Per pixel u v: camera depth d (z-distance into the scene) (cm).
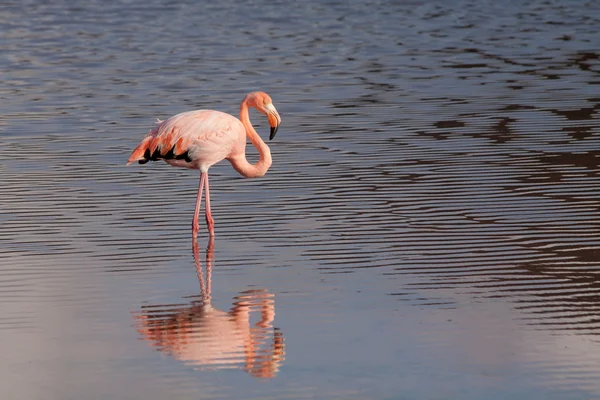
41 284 1112
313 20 3612
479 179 1547
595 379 857
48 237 1289
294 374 879
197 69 2641
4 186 1537
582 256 1184
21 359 912
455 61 2738
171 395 840
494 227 1305
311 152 1748
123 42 3134
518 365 888
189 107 2145
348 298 1062
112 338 961
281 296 1073
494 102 2161
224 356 920
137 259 1204
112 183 1560
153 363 904
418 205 1414
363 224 1331
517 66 2634
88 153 1752
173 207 1432
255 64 2717
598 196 1439
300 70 2619
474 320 991
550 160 1653
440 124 1953
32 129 1945
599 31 3253
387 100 2206
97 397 836
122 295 1079
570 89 2292
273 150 1772
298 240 1270
